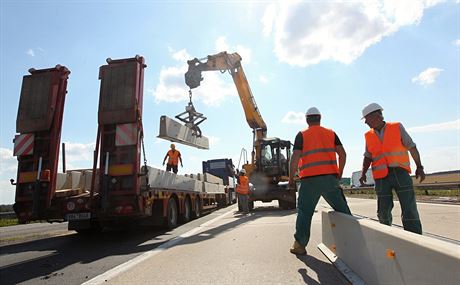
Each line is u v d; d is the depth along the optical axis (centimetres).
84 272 582
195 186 1529
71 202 912
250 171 1939
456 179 4709
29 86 980
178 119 1503
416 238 285
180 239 902
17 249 890
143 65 987
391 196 552
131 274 548
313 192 583
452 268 227
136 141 921
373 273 382
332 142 585
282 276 491
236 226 1128
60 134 973
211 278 500
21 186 941
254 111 1984
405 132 550
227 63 1872
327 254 591
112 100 947
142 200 919
